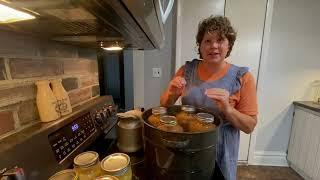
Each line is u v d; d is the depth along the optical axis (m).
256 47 1.88
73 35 0.61
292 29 1.93
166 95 0.90
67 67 0.82
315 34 1.93
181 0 1.83
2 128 0.50
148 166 0.54
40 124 0.60
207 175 0.50
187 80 0.96
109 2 0.27
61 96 0.68
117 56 2.01
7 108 0.52
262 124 2.12
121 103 2.08
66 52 0.81
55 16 0.35
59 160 0.56
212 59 0.85
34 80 0.62
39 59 0.64
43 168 0.51
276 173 2.02
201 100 0.86
